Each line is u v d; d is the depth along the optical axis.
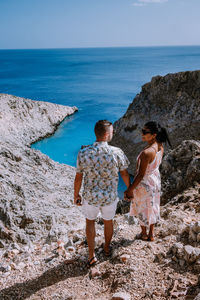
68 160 25.09
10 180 9.69
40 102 36.72
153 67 127.44
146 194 3.78
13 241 7.15
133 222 5.31
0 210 7.82
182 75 21.19
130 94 57.94
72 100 52.31
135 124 22.56
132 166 20.69
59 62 172.12
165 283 3.05
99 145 3.33
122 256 3.66
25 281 3.79
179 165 7.59
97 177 3.39
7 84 75.00
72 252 4.41
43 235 7.66
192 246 3.62
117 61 173.88
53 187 12.26
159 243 3.95
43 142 29.69
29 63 166.25
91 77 89.25
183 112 20.64
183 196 5.93
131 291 3.04
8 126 28.09
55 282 3.64
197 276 3.02
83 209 3.60
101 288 3.31
